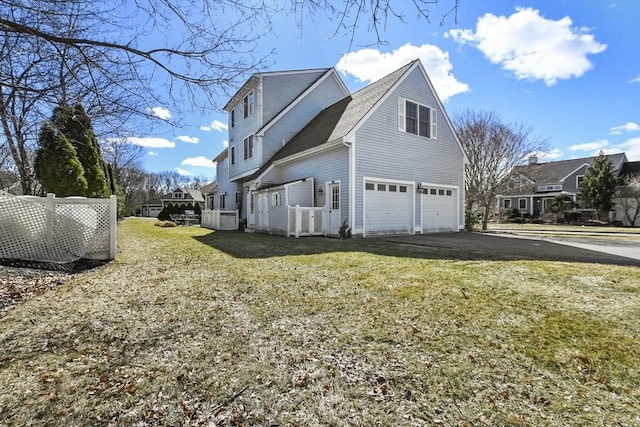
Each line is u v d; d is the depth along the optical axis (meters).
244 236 11.95
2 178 12.07
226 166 22.52
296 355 2.43
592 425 1.67
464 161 14.98
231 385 2.05
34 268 5.17
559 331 2.78
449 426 1.67
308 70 17.27
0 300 3.68
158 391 1.98
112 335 2.78
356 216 11.13
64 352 2.47
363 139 11.32
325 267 5.54
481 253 7.11
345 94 18.30
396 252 7.30
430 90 13.59
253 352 2.48
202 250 7.82
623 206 24.64
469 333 2.78
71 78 4.19
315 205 12.71
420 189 13.10
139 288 4.27
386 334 2.78
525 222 29.59
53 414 1.76
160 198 57.62
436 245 8.79
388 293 3.94
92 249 6.29
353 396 1.93
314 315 3.25
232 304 3.60
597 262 5.80
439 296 3.78
